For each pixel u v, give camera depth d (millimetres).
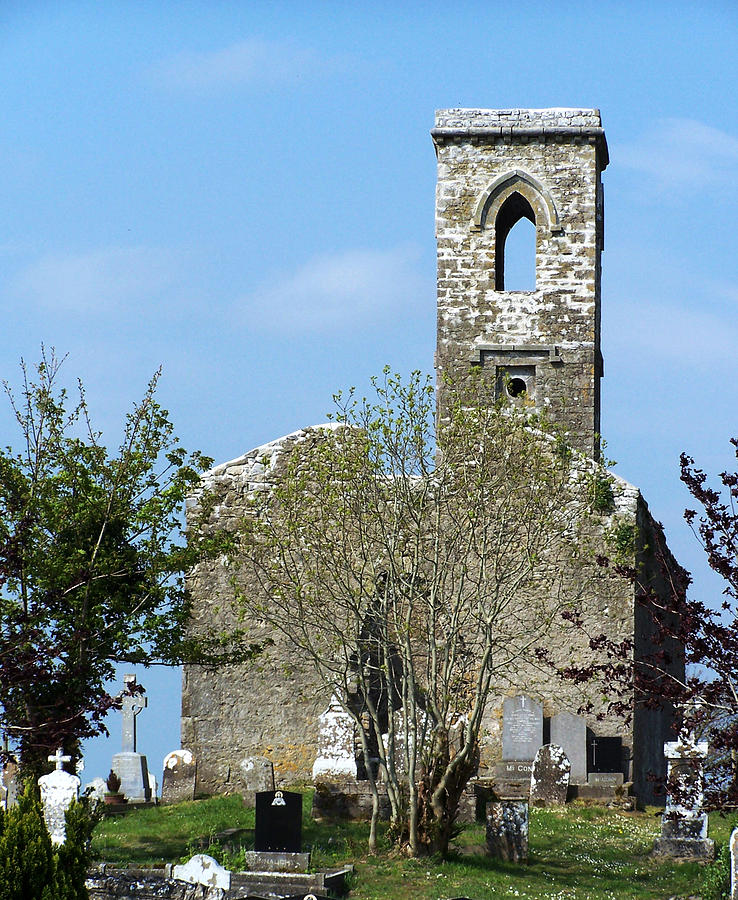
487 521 51188
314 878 41375
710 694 39219
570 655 56250
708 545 39500
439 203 67812
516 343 66875
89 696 46906
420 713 53531
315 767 51781
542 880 43500
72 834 38375
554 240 67250
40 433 49125
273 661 57875
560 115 67438
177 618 49469
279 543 50688
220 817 50875
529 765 55500
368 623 51281
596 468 57031
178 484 49500
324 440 58594
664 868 45062
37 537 47688
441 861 44531
